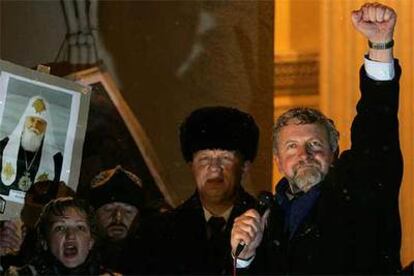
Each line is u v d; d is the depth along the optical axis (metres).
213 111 12.12
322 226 11.12
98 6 14.36
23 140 11.93
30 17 14.32
